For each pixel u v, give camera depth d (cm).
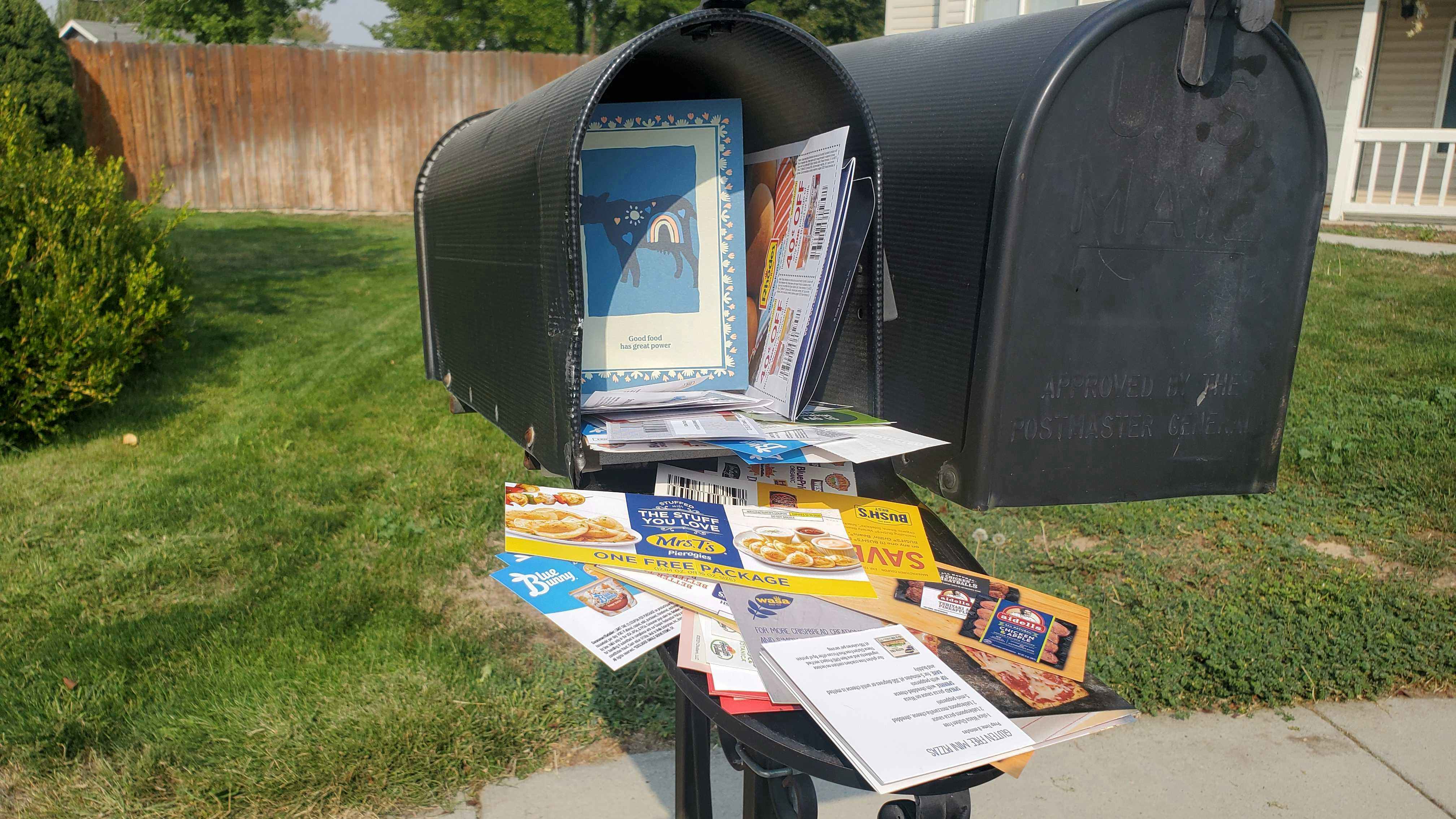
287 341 736
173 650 312
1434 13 1223
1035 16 161
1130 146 146
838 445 122
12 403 520
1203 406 160
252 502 439
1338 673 306
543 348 132
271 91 1398
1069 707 100
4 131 574
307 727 271
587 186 137
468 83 1426
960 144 151
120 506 437
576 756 273
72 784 254
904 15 1103
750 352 150
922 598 117
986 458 150
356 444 518
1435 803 257
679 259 141
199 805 246
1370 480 443
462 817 248
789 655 103
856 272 132
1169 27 143
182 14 2520
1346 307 684
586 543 115
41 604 348
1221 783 266
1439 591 353
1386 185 1302
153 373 646
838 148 131
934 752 90
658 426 128
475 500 437
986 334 146
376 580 361
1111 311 150
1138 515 420
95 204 578
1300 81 151
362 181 1441
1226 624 331
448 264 206
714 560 117
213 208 1425
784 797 153
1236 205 154
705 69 143
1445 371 558
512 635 327
